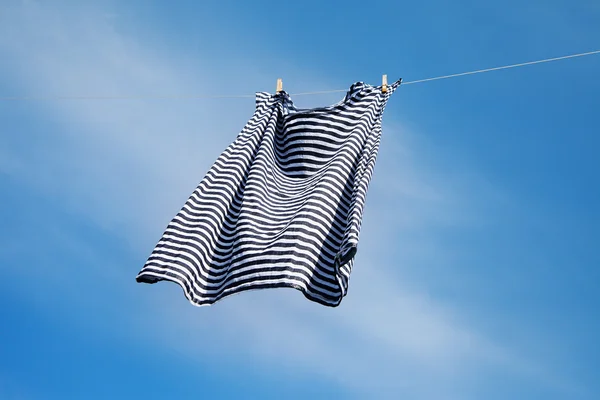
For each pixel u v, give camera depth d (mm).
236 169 7621
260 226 6953
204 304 6645
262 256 6543
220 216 7234
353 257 6527
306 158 7953
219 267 6938
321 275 6477
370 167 7230
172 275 6629
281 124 8375
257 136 8016
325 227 6699
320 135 8031
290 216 7031
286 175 7910
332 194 6938
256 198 7188
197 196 7363
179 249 6852
